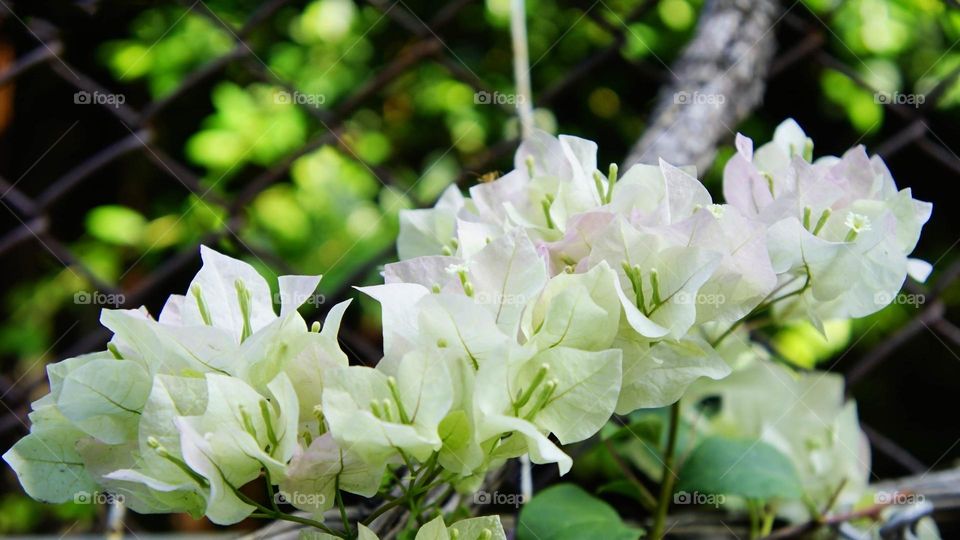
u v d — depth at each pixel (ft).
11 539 3.92
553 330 2.87
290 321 2.87
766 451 3.26
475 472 2.87
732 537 3.53
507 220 3.02
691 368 2.92
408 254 3.15
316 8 6.18
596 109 6.27
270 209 6.03
